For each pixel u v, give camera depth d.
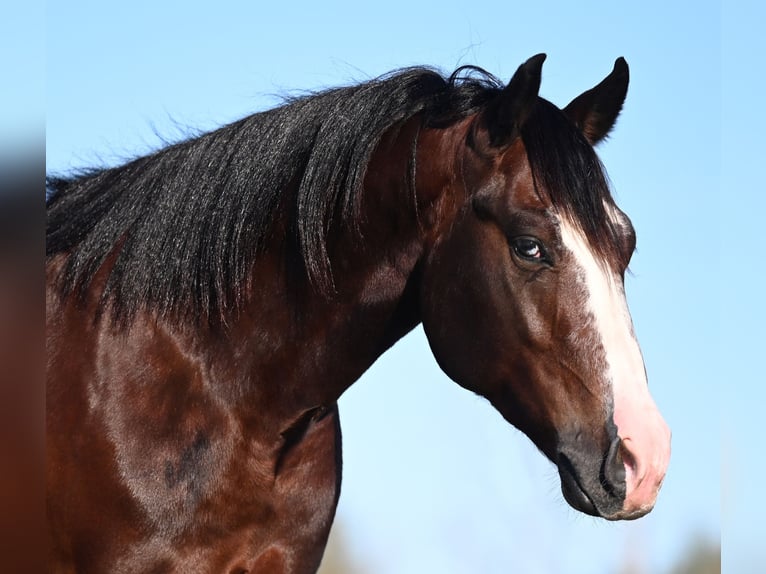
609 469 6.14
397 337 7.18
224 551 6.95
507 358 6.53
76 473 6.66
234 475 6.93
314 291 6.97
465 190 6.73
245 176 7.18
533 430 6.52
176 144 7.56
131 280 7.01
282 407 7.03
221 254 7.04
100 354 6.88
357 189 6.94
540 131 6.61
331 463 7.48
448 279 6.73
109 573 6.64
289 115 7.30
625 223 6.64
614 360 6.25
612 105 7.33
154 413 6.77
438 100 7.02
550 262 6.38
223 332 6.99
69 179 7.85
